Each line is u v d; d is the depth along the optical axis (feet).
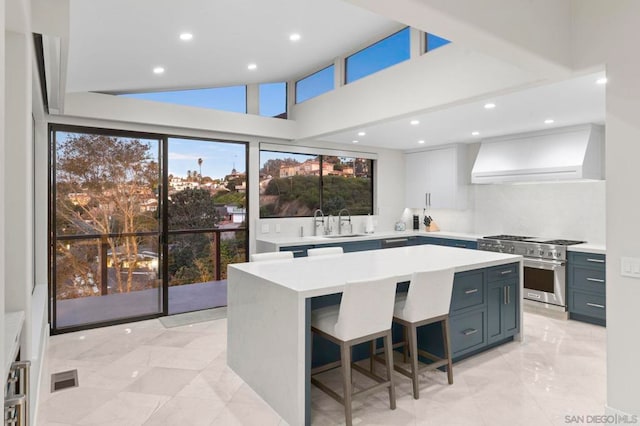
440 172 21.33
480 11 6.57
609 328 8.09
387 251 13.99
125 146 15.24
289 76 17.99
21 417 4.43
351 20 12.09
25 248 7.00
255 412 8.78
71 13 8.14
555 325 14.82
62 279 14.07
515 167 17.60
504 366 11.16
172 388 9.84
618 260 7.95
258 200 18.45
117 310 15.16
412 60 12.56
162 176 16.06
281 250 16.92
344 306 8.07
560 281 15.62
